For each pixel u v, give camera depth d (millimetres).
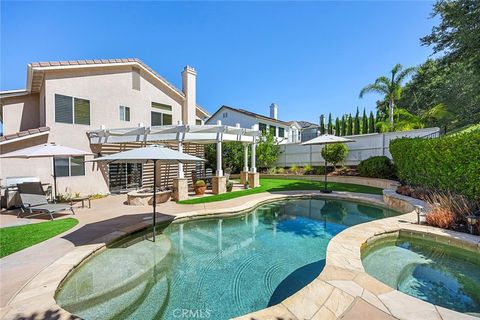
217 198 13508
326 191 15297
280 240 8055
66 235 7531
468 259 5855
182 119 21422
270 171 25672
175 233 8789
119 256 6695
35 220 9398
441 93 22297
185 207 11609
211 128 14359
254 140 17891
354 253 5348
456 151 8680
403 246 6820
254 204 12297
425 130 17078
